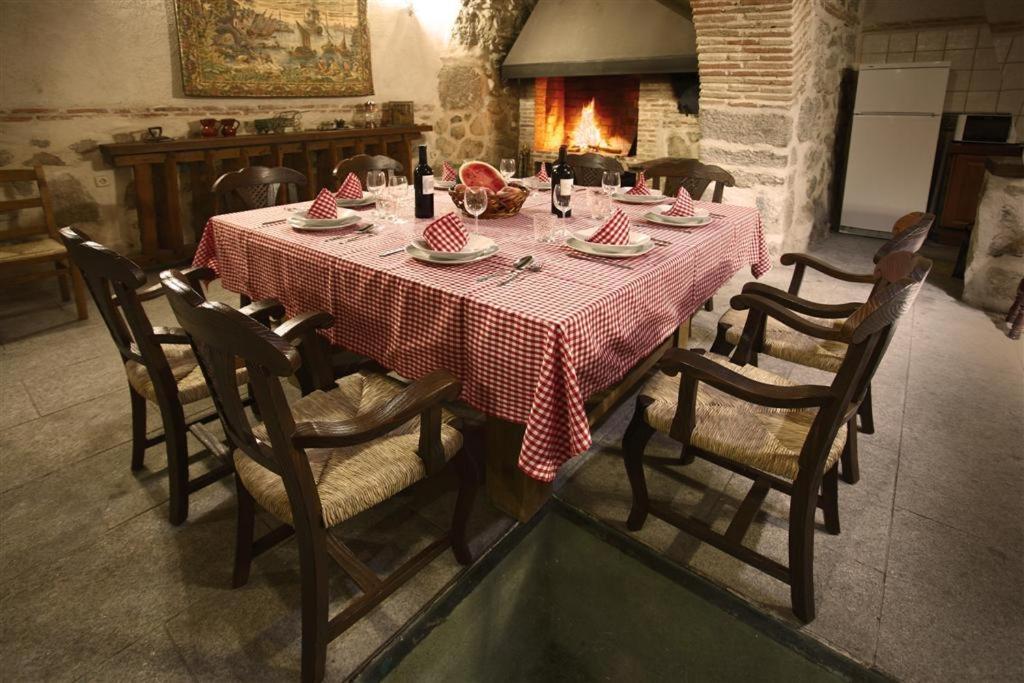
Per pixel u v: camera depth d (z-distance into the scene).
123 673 1.45
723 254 2.36
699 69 4.55
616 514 1.98
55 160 4.00
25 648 1.51
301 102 5.11
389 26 5.51
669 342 2.82
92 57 4.02
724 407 1.77
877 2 5.45
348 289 1.93
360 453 1.53
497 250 1.96
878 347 1.45
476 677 1.83
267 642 1.54
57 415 2.51
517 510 1.93
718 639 1.71
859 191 5.46
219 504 2.01
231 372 1.25
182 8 4.28
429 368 1.76
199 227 4.75
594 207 2.39
